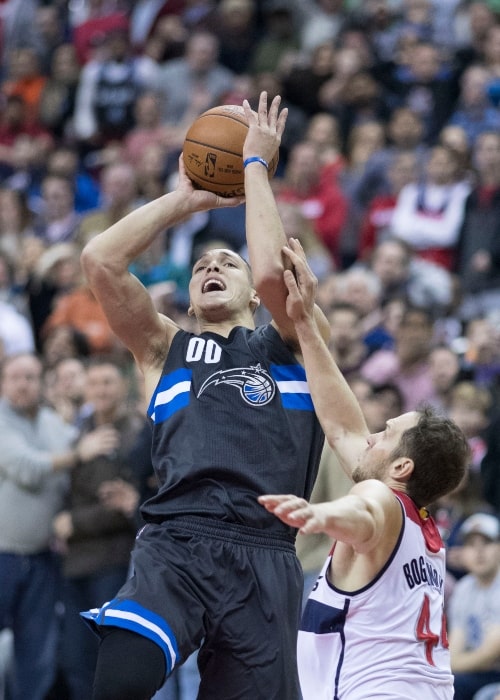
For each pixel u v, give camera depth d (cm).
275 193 2644
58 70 3353
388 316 2108
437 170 2408
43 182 2992
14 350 2323
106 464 1681
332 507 788
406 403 1919
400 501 873
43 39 3600
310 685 884
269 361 986
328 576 883
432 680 868
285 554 951
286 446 960
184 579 918
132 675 873
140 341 1012
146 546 934
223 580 923
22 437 1742
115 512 1667
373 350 2091
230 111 1027
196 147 1017
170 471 947
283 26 3231
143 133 3036
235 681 923
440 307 2191
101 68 3231
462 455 899
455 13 3100
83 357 2133
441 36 3084
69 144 3250
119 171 2639
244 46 3269
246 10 3275
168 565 920
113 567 1662
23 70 3403
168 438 964
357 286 2148
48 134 3300
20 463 1708
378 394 1752
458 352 2022
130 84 3203
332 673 868
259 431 955
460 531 1620
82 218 2738
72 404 1956
